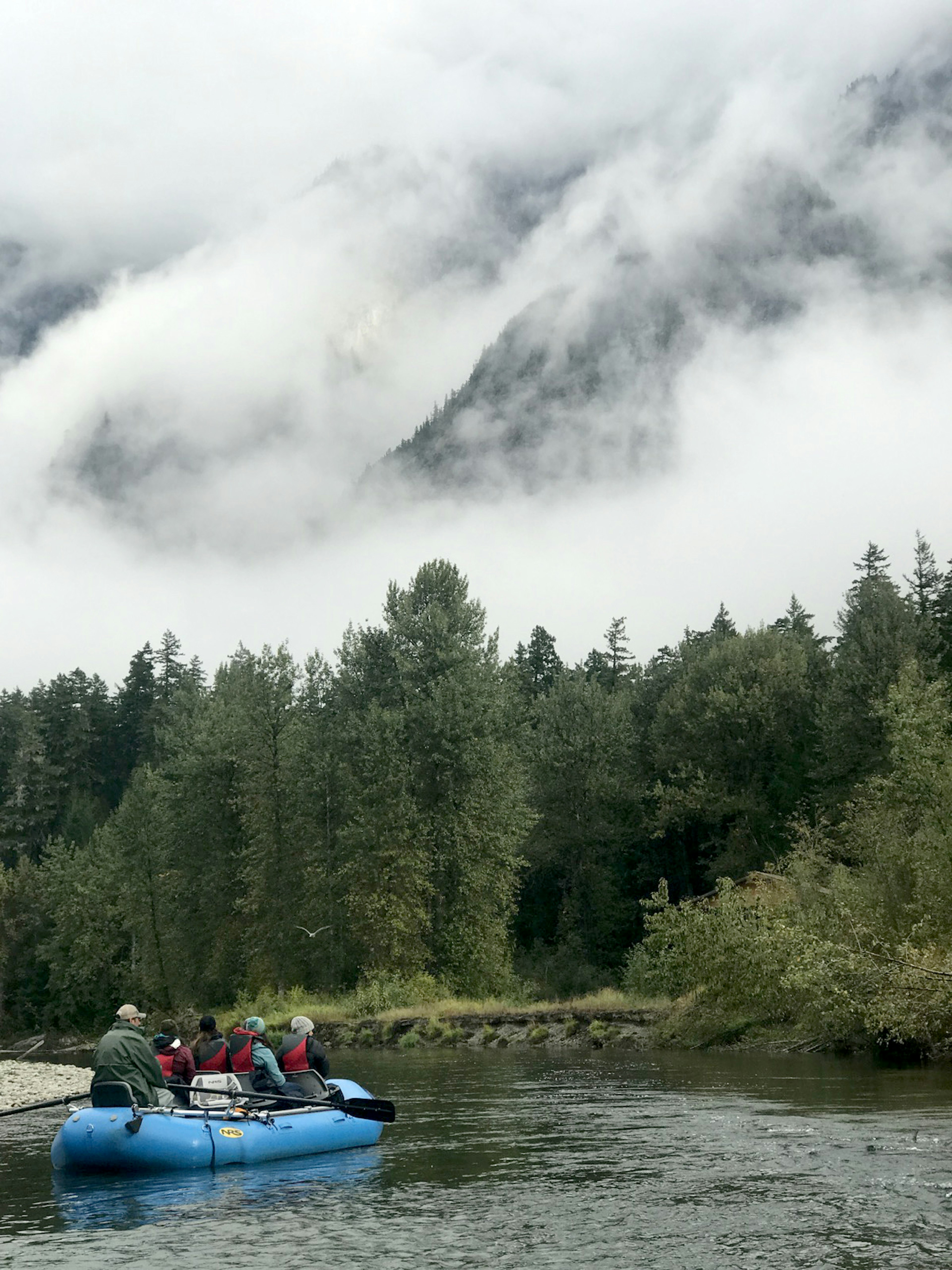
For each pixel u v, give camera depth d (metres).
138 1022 14.97
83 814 110.06
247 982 58.47
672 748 75.31
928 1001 22.58
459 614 61.09
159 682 134.12
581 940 72.06
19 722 132.88
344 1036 43.91
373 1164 14.40
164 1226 11.26
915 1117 17.17
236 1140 14.23
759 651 75.75
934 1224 10.83
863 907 27.17
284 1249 10.35
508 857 55.34
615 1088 23.02
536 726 92.12
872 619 71.62
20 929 82.25
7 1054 68.88
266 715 58.41
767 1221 11.05
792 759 71.06
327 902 55.50
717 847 73.75
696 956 31.33
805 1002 28.92
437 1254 10.12
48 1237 10.92
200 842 61.66
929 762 29.00
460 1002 46.81
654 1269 9.55
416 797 55.78
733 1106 19.30
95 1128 13.74
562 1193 12.51
